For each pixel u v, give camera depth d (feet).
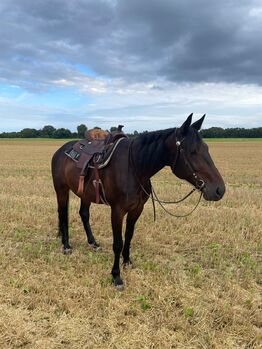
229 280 17.79
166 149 16.57
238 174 70.95
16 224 27.48
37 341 12.67
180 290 16.53
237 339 13.19
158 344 12.64
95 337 12.95
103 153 17.93
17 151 153.79
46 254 21.39
